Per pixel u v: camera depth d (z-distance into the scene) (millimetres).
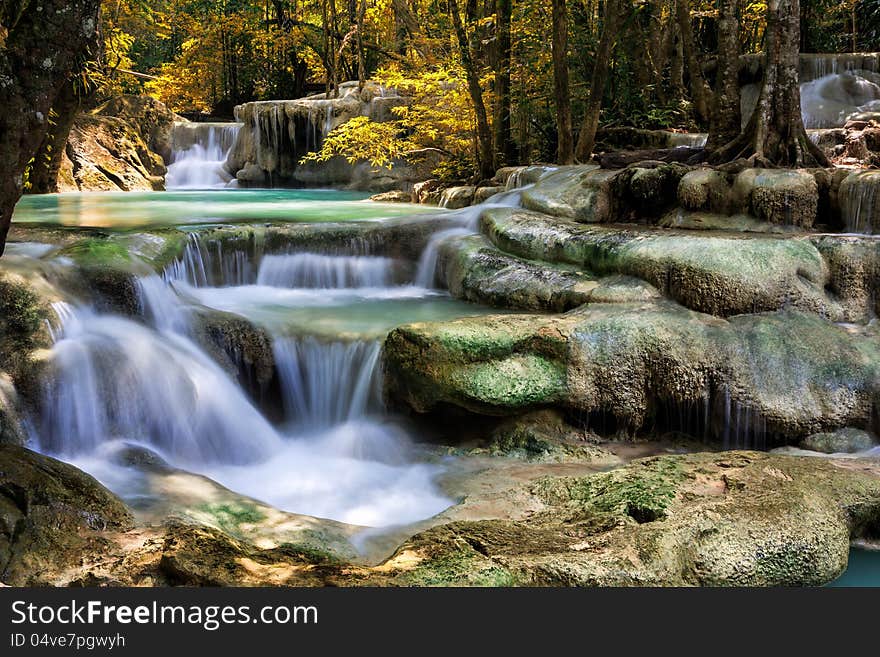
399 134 20516
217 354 7641
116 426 6566
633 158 11039
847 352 6934
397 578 4102
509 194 11500
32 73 5289
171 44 34312
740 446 6883
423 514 5840
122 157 20875
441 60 20125
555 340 6992
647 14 17016
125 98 22766
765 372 6852
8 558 4270
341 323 7965
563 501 5520
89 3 5410
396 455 6953
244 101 31234
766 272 7344
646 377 6992
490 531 4750
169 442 6832
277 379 7715
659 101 16484
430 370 6844
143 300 7648
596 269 8375
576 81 16141
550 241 8922
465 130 16984
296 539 4949
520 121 16344
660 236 8102
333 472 6707
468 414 7102
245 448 7133
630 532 4684
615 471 5730
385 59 26750
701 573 4625
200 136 23781
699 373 6902
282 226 9898
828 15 22188
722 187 9078
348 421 7496
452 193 14320
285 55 29625
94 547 4488
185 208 14008
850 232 8430
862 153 11172
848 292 7465
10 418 6055
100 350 6734
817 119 16016
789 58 9453
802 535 4867
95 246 7949
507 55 15648
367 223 10328
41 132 5434
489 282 8883
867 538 5453
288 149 22375
